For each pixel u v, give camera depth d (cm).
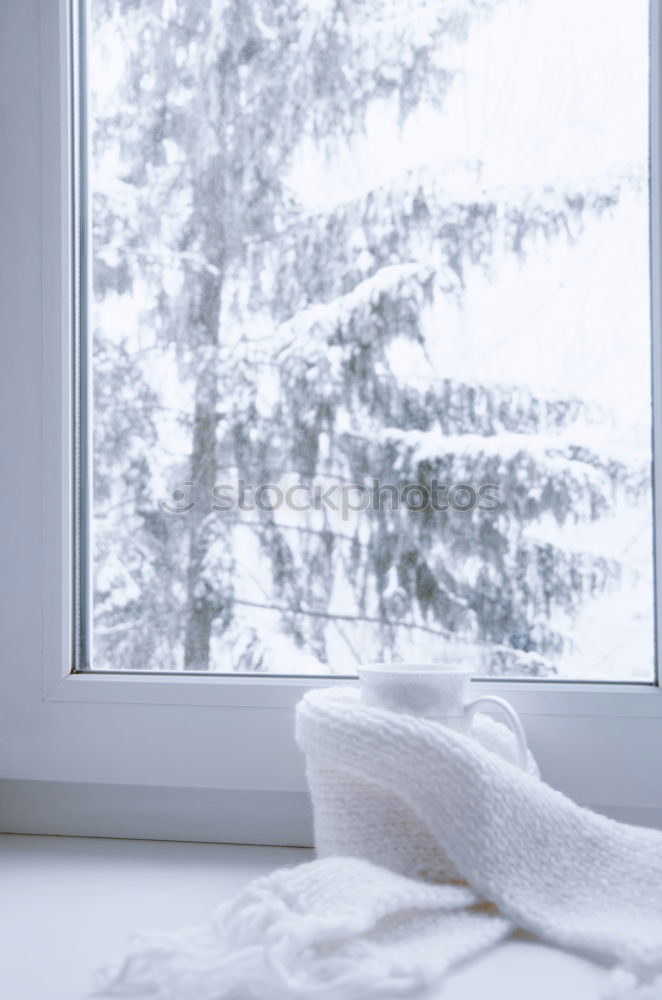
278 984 43
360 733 61
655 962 47
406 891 53
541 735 79
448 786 58
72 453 86
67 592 85
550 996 47
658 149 81
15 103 86
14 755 84
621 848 60
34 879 71
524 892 57
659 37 81
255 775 82
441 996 47
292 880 53
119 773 83
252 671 85
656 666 81
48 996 48
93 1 88
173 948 47
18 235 86
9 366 86
